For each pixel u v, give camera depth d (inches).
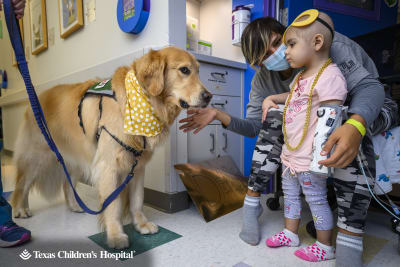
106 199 41.3
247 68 78.0
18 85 143.3
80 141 49.9
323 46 33.9
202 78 66.4
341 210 33.3
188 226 51.0
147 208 61.9
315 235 44.4
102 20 78.4
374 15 85.4
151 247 42.2
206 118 47.9
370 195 32.3
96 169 43.7
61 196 71.7
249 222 44.1
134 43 66.6
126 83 43.0
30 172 56.7
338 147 26.9
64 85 58.2
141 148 44.0
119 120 42.6
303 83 36.7
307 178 36.9
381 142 39.6
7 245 41.6
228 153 76.8
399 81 51.7
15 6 36.9
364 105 29.9
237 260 38.0
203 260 38.1
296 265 36.5
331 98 32.0
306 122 36.0
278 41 41.5
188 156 65.1
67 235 47.0
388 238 45.3
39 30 115.6
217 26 87.1
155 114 43.3
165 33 57.4
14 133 146.6
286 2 69.9
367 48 59.9
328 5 76.9
